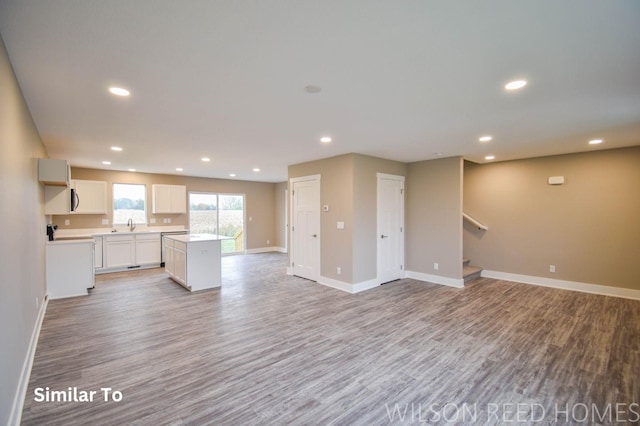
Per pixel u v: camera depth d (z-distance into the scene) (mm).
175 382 2426
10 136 2014
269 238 10328
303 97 2645
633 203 4641
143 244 7027
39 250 3676
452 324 3652
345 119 3262
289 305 4383
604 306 4305
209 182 8859
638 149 4590
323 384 2410
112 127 3514
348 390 2334
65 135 3848
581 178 5078
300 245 6195
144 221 7633
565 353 2920
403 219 6082
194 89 2465
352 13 1519
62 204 4629
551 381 2455
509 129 3652
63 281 4746
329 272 5492
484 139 4156
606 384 2408
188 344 3111
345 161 5172
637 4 1442
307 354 2906
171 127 3535
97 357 2830
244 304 4426
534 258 5570
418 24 1614
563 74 2203
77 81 2295
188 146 4539
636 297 4613
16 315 2145
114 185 7238
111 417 2006
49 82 2305
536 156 5441
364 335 3340
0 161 1747
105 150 4789
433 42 1794
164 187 7637
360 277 5176
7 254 1900
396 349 3008
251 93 2555
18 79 2242
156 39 1749
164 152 4992
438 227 5660
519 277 5738
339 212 5289
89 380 2449
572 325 3619
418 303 4469
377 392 2309
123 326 3578
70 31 1655
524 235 5680
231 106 2857
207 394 2271
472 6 1464
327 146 4598
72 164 6211
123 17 1535
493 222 6059
